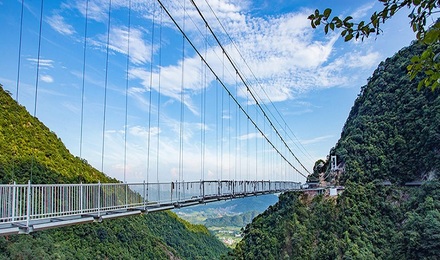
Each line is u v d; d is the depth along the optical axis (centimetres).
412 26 202
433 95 4397
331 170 4638
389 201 3716
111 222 3391
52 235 2623
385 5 205
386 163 4222
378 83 5512
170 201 1182
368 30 216
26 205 692
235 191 1852
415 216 3120
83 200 823
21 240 2297
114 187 938
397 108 4828
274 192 2700
